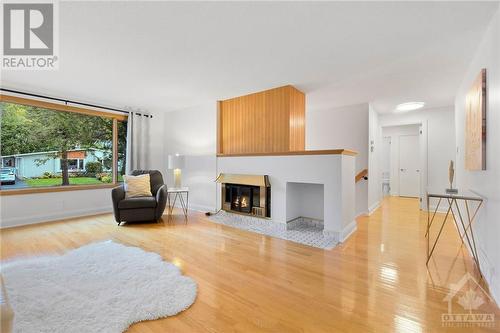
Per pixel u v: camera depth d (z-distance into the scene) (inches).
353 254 107.3
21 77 136.3
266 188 152.4
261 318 63.2
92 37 93.2
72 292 73.4
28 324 58.6
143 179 172.9
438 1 71.1
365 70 124.6
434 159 206.7
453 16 78.2
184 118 213.3
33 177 165.6
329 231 128.9
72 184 182.9
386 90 157.2
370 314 64.8
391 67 120.4
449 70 123.0
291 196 148.9
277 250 111.6
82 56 109.7
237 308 67.4
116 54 107.5
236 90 159.5
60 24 84.1
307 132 217.8
